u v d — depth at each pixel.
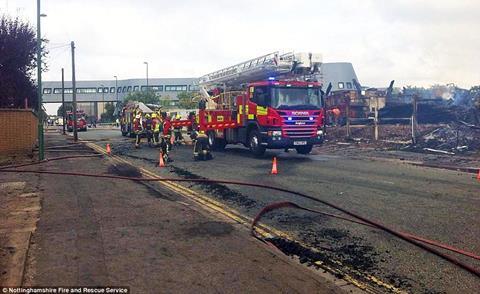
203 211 7.81
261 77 18.72
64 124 46.03
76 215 7.24
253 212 7.79
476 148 17.88
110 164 15.17
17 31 24.17
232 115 18.67
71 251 5.32
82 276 4.52
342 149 20.55
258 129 16.92
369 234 6.39
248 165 14.51
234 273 4.68
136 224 6.70
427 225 6.80
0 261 4.84
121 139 31.97
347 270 4.97
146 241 5.80
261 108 16.55
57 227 6.45
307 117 16.47
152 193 9.48
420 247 5.74
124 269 4.74
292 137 16.31
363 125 29.12
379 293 4.33
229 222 6.99
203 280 4.48
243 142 18.36
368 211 7.73
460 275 4.81
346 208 7.98
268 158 16.78
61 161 16.12
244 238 6.01
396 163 14.85
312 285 4.41
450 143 19.14
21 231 6.15
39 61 16.12
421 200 8.62
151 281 4.42
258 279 4.53
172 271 4.71
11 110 19.42
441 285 4.53
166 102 77.12
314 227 6.79
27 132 20.28
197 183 10.84
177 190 9.99
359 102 31.17
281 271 4.77
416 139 20.80
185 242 5.78
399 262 5.22
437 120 27.25
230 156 17.69
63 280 4.40
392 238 6.19
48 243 5.65
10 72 24.09
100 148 23.22
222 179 11.44
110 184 10.66
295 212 7.75
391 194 9.25
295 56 17.08
